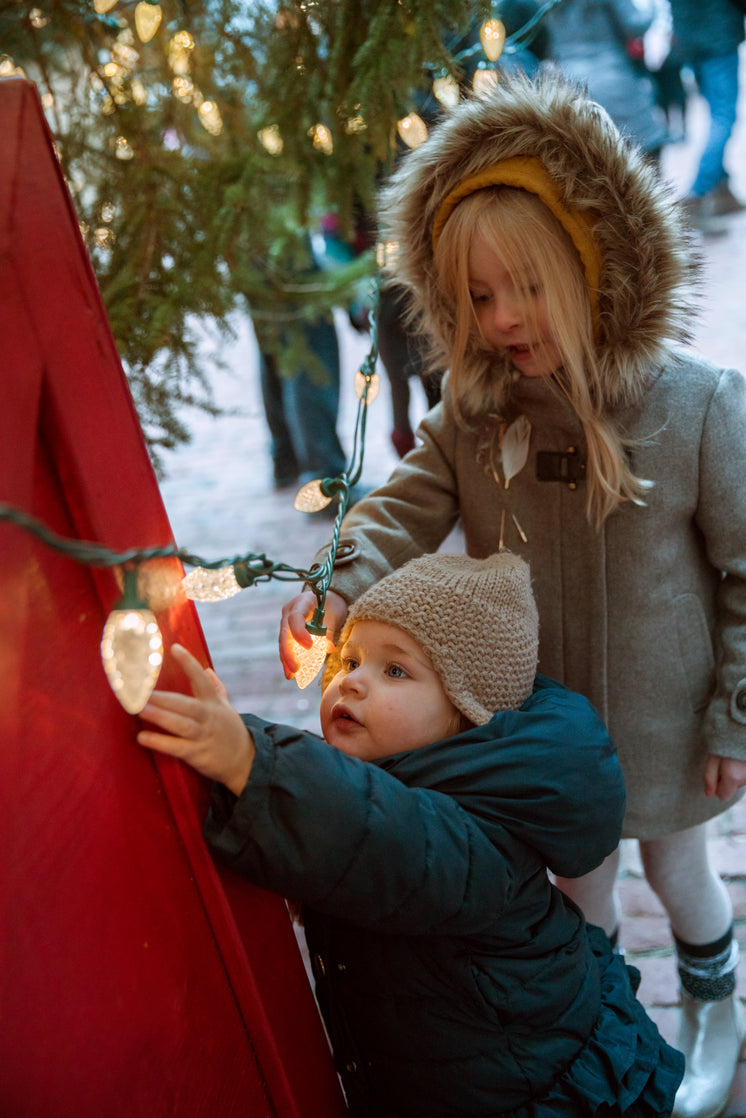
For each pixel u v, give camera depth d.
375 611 1.17
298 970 1.14
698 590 1.53
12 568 0.72
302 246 2.28
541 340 1.36
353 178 1.87
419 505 1.64
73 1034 0.79
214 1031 1.00
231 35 1.81
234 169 1.89
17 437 0.73
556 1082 1.13
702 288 1.38
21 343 0.74
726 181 6.02
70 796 0.80
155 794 0.93
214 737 0.90
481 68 1.58
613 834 1.17
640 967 1.97
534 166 1.30
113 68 1.79
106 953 0.83
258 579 0.99
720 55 5.79
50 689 0.78
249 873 0.96
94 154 1.89
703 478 1.44
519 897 1.12
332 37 1.71
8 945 0.72
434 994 1.12
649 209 1.28
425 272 1.47
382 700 1.14
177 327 1.87
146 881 0.90
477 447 1.58
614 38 4.55
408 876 1.00
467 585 1.18
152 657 0.73
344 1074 1.23
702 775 1.59
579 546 1.51
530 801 1.09
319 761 0.98
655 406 1.42
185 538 4.03
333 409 3.93
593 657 1.54
